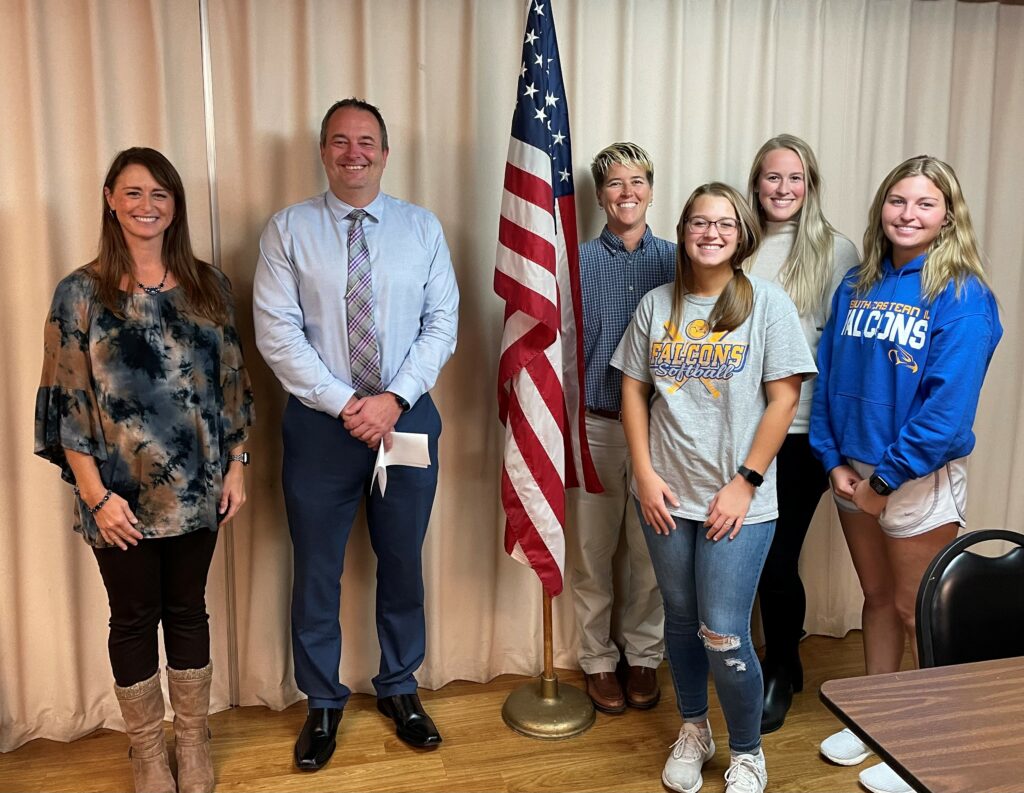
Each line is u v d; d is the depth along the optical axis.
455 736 2.35
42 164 2.16
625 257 2.40
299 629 2.25
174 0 2.24
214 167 2.31
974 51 2.85
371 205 2.18
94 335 1.88
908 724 1.11
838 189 2.80
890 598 2.22
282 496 2.44
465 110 2.45
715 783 2.12
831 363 2.19
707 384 1.93
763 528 1.94
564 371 2.39
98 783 2.15
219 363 2.04
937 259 1.98
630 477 2.44
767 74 2.67
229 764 2.21
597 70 2.56
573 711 2.42
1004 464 3.07
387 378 2.18
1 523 2.27
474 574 2.64
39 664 2.34
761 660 2.77
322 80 2.36
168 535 1.95
